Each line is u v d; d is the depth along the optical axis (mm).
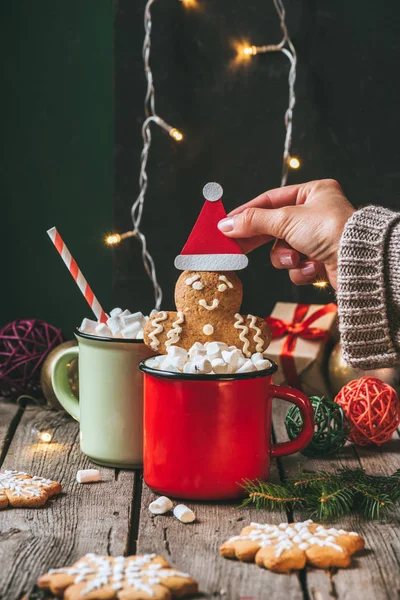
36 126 1130
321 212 706
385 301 648
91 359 717
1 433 819
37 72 1122
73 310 1157
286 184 1054
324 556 557
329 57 1033
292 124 1045
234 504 650
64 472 715
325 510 619
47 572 552
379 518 632
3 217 1143
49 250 1147
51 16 1115
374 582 543
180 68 1041
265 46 1032
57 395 808
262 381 652
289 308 1006
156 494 669
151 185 1058
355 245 653
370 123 1041
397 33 1026
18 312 1156
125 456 714
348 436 787
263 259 1072
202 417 639
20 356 919
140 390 709
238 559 569
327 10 1027
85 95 1124
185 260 696
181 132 1051
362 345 657
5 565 559
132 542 600
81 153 1132
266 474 667
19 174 1137
